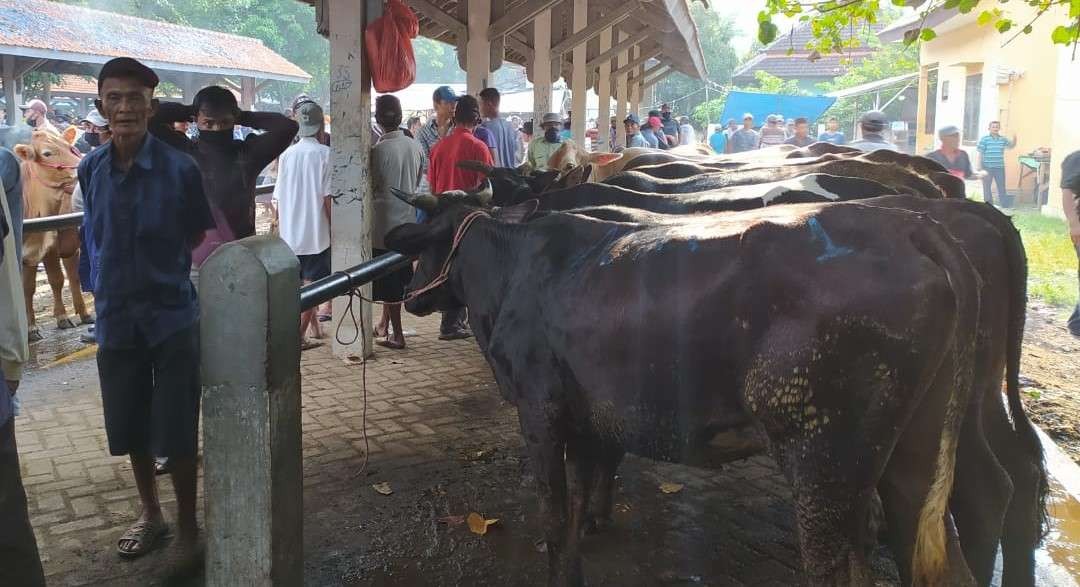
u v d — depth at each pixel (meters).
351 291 3.97
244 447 2.89
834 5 5.67
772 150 6.32
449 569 3.87
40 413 5.77
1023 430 3.43
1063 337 8.31
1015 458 3.46
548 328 3.29
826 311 2.61
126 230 3.52
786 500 4.58
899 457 2.83
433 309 4.26
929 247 2.69
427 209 4.11
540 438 3.39
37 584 2.96
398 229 4.12
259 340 2.82
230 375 2.86
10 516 2.85
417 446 5.29
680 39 18.56
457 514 4.39
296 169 6.96
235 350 2.84
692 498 4.61
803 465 2.70
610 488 4.18
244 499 2.93
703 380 2.86
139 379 3.72
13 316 3.29
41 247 7.82
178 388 3.64
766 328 2.70
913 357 2.60
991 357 3.37
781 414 2.70
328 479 4.80
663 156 6.00
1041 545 4.03
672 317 2.88
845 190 4.00
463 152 7.22
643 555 3.99
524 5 10.34
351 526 4.27
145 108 3.53
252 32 23.38
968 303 2.72
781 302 2.68
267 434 2.87
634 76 28.48
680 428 2.96
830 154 5.08
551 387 3.33
